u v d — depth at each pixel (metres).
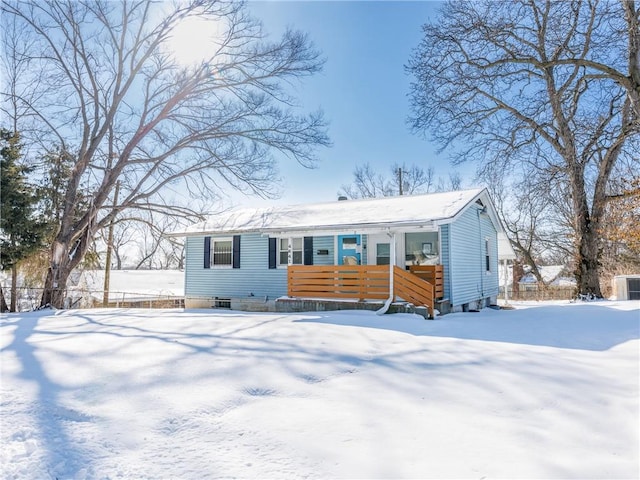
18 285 17.14
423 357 5.23
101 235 19.19
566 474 2.31
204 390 3.81
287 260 14.37
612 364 4.75
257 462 2.49
